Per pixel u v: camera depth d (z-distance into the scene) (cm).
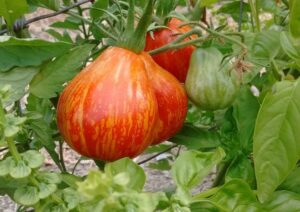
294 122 49
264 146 50
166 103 53
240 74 54
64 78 54
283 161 49
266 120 50
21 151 59
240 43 53
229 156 58
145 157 136
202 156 48
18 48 50
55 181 42
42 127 56
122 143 48
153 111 49
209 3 64
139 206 37
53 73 54
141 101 49
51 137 58
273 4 77
